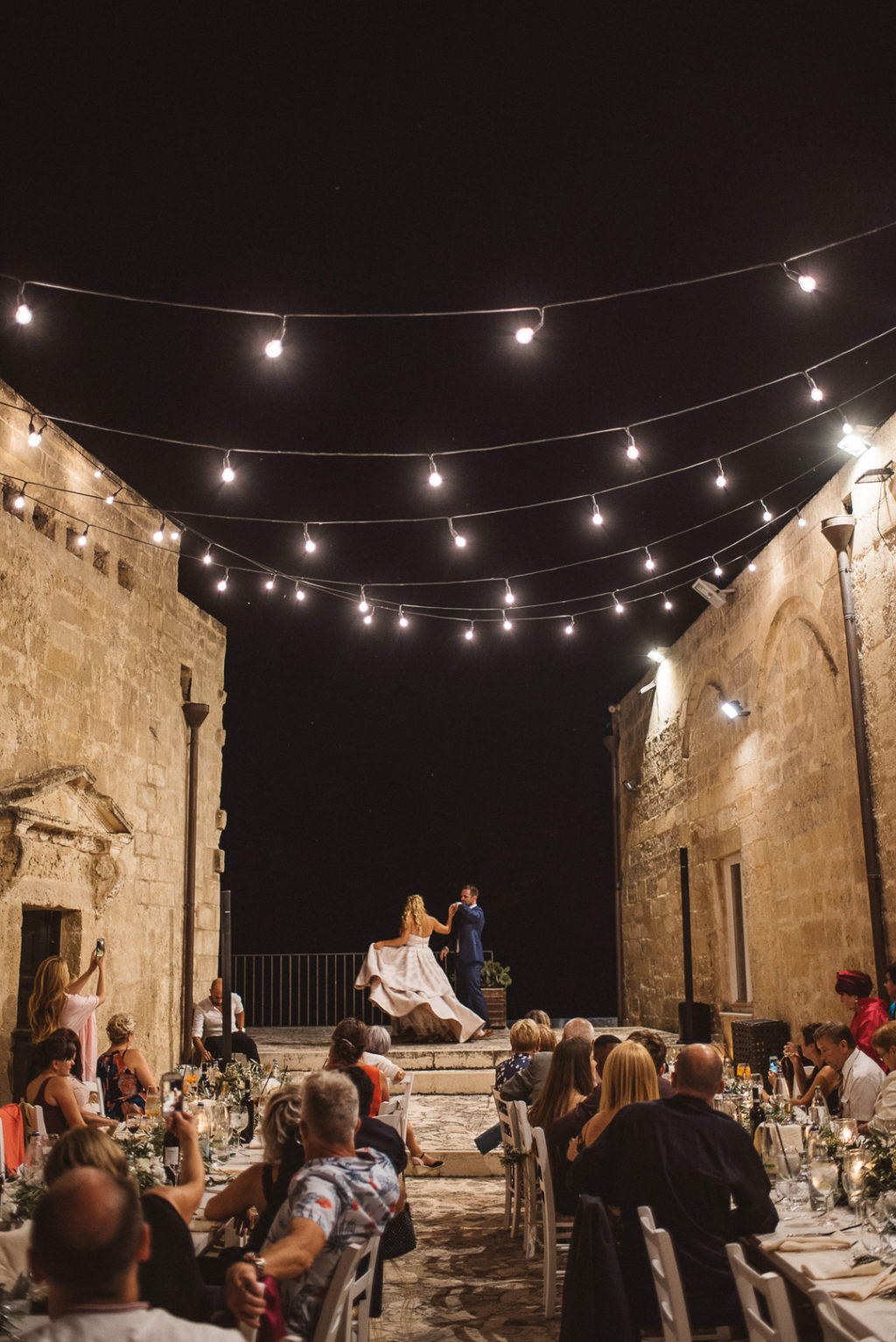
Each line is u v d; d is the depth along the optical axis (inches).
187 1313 104.7
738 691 436.5
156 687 420.5
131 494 403.9
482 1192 312.7
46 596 331.0
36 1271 74.9
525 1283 221.0
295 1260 111.0
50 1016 273.3
